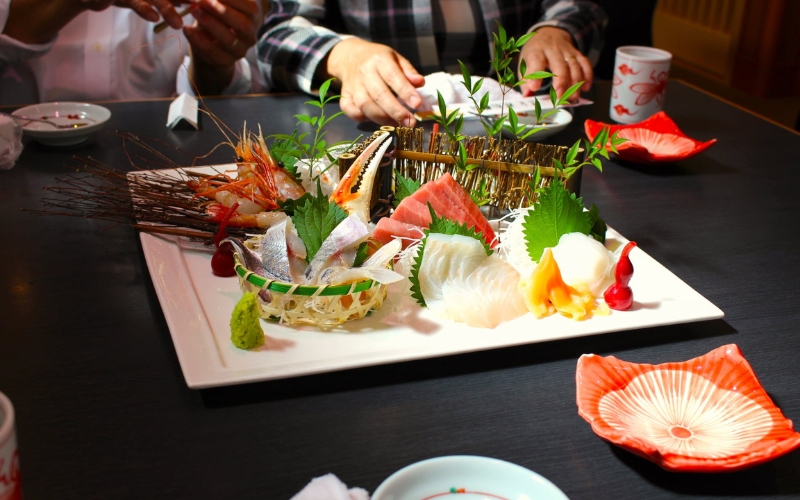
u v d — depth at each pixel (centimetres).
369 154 89
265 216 89
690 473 65
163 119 126
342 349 74
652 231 98
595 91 150
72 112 121
